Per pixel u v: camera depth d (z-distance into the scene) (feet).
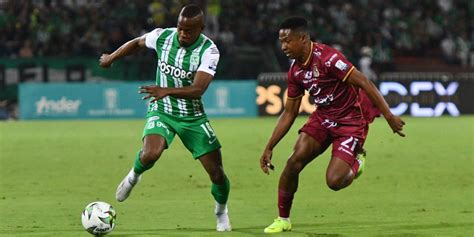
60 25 205.26
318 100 56.90
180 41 55.72
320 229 59.36
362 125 57.16
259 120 174.60
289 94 57.62
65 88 182.70
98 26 205.77
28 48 197.77
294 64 56.80
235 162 101.40
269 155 57.98
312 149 57.21
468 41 239.50
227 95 185.47
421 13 241.55
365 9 235.20
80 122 172.04
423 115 188.75
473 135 134.10
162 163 99.60
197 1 214.48
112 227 54.13
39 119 181.98
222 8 220.02
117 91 184.14
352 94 56.65
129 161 103.14
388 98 187.62
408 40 235.40
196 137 57.36
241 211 69.21
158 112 57.82
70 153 111.14
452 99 189.98
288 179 57.47
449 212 67.62
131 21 210.38
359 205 71.97
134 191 81.00
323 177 89.97
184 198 76.74
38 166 99.25
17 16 206.59
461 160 103.24
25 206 71.72
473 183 86.02
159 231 58.65
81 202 74.33
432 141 124.57
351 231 58.34
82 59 192.24
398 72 224.74
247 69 205.16
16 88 188.24
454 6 248.11
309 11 225.97
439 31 240.32
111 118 183.93
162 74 57.16
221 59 203.92
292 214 67.05
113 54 59.11
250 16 223.10
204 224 62.03
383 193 79.56
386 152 111.14
